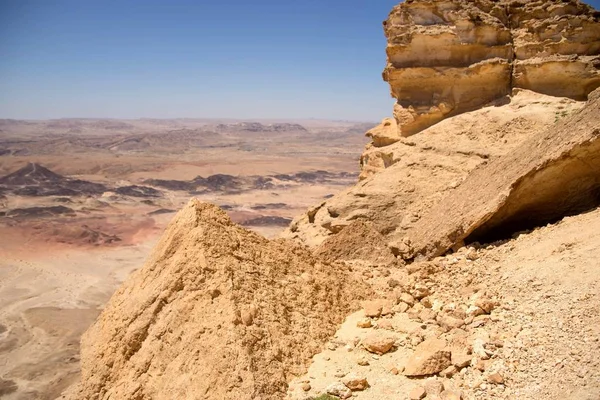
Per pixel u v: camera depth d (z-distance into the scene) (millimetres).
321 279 11586
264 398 8016
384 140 29875
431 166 23078
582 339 7516
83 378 10367
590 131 11930
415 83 27578
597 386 6586
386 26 28469
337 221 22078
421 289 11609
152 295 10164
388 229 21406
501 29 26203
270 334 9219
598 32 25234
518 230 14922
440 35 26578
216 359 8500
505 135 23422
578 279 9102
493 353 8266
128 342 9898
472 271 12086
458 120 25219
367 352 9430
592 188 13219
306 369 9000
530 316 8883
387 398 7840
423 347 8688
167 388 8773
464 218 14305
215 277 9812
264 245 11594
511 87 26266
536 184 13117
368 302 11141
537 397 6977
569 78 24938
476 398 7438
